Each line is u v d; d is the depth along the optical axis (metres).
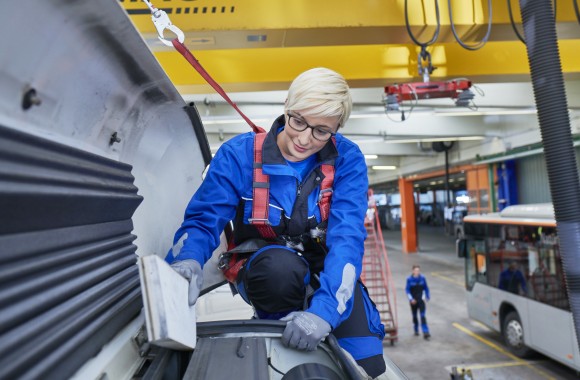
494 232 9.27
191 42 4.58
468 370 5.84
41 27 0.78
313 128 1.40
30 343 0.75
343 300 1.35
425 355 9.61
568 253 2.09
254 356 1.24
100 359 1.04
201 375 1.13
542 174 14.79
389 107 5.68
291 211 1.53
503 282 9.01
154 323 0.92
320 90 1.35
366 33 4.57
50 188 0.81
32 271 0.77
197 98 8.11
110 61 1.04
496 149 15.12
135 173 1.52
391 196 44.38
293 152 1.48
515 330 8.78
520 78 6.14
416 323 11.01
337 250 1.43
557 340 7.37
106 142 1.25
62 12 0.80
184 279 1.18
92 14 0.86
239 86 5.88
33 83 0.84
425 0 4.50
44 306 0.80
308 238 1.59
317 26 4.36
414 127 12.60
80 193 0.92
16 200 0.69
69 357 0.90
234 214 1.61
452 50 5.93
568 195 2.08
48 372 0.81
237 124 10.02
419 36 4.73
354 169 1.59
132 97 1.26
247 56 5.76
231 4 4.32
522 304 8.35
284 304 1.50
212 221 1.49
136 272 1.40
